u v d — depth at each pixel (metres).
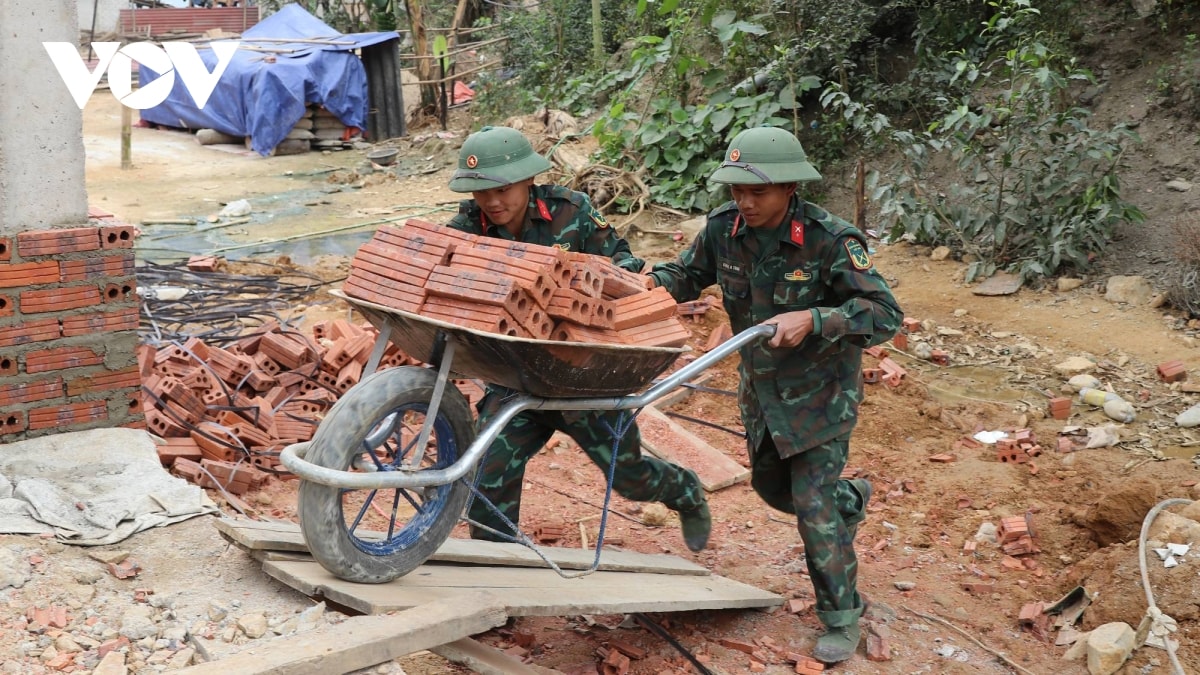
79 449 4.22
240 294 8.65
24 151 4.19
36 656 2.90
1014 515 5.46
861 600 4.29
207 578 3.36
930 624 4.46
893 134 9.09
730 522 5.40
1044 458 6.06
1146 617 4.12
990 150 9.23
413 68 20.59
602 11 15.81
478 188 3.69
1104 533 5.04
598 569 3.96
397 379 3.08
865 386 6.92
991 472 5.89
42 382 4.35
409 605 3.01
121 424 4.57
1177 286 7.84
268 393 6.09
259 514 4.84
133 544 3.55
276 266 9.56
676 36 11.34
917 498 5.67
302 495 2.96
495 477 4.06
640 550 5.02
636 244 9.93
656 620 4.29
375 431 3.29
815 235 3.89
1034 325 7.92
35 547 3.40
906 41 11.16
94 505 3.73
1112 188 8.38
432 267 3.16
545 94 14.73
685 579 4.26
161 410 5.32
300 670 2.63
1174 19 9.80
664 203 10.71
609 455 4.14
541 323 3.06
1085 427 6.43
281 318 7.94
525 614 3.12
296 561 3.25
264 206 12.73
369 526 4.87
